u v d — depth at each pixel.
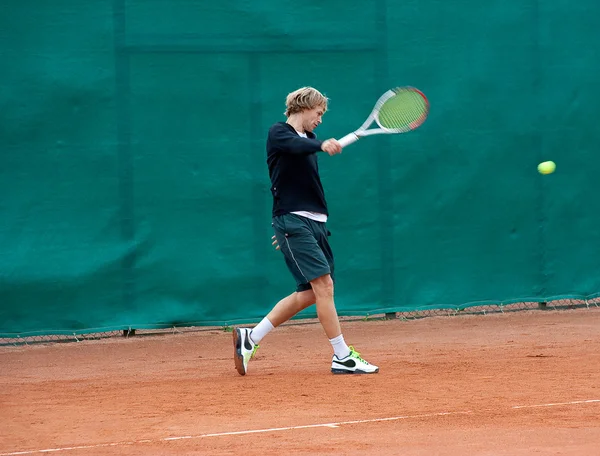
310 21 32.50
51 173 30.80
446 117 33.56
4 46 30.47
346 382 20.33
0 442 15.53
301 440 14.85
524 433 15.00
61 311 30.81
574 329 30.31
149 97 31.41
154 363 25.91
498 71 33.97
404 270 33.25
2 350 29.88
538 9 34.25
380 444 14.42
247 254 32.09
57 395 20.08
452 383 19.86
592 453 13.50
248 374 22.34
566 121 34.62
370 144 32.94
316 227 21.42
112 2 31.11
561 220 34.62
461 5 33.62
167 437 15.41
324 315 21.42
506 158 34.03
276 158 21.17
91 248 31.05
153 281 31.47
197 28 31.72
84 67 30.97
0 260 30.41
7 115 30.52
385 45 33.12
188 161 31.69
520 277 34.25
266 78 32.25
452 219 33.62
